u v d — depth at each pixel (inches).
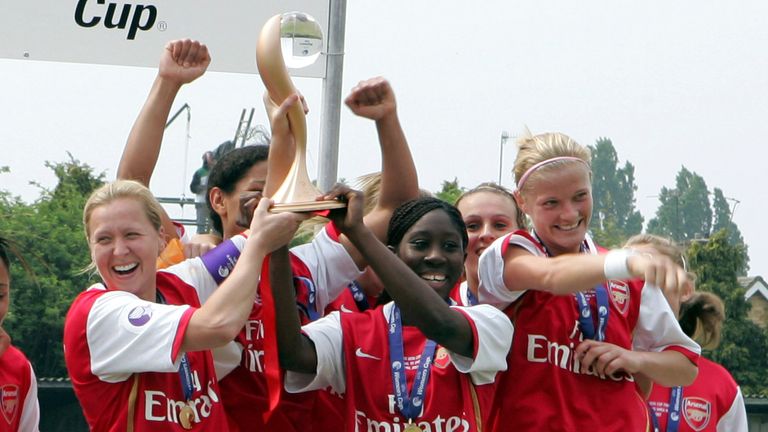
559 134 257.1
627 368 248.1
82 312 223.6
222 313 213.6
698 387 330.6
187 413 225.3
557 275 231.8
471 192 288.7
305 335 233.6
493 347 235.8
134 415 220.8
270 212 218.5
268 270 220.8
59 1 365.1
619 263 220.1
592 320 253.6
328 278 264.8
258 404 248.4
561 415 246.8
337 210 225.9
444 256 241.4
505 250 247.0
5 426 257.8
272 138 221.0
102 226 227.6
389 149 262.2
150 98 276.4
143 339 217.2
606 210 2536.9
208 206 287.7
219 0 363.9
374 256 225.1
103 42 366.9
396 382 234.7
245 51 364.2
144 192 233.3
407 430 232.8
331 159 356.5
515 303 251.4
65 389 609.6
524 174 255.0
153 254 231.0
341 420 253.3
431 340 238.7
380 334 239.6
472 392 237.1
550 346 249.6
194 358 229.3
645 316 261.0
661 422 323.3
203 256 248.7
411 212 245.0
